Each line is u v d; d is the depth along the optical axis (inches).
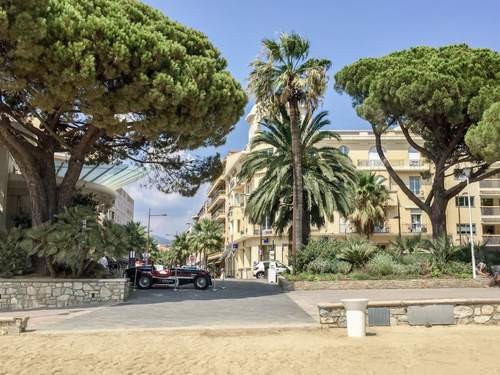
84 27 601.0
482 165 1158.3
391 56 1113.4
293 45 1015.6
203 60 727.7
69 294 681.0
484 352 330.6
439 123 1048.2
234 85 792.9
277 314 529.0
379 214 1863.9
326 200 1160.2
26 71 601.3
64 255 681.6
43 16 581.9
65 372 281.0
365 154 2235.5
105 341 370.9
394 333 407.2
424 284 903.1
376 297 710.5
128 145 916.6
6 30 550.6
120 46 609.3
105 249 700.0
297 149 1031.0
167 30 738.8
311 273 964.0
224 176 3088.1
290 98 1023.6
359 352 330.0
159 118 680.4
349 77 1139.3
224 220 3250.5
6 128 726.5
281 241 2169.0
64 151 848.3
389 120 1101.7
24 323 413.1
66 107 681.0
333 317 429.1
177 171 973.8
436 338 381.1
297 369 286.7
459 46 1076.5
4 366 292.7
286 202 1252.5
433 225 1082.7
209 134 800.3
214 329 417.7
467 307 454.0
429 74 944.3
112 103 641.6
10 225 1031.6
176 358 313.7
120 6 699.4
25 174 749.9
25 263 724.0
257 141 1227.9
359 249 979.9
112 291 696.4
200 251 3184.1
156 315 526.3
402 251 1082.7
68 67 589.3
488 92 923.4
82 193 1136.8
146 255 1539.1
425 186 2226.9
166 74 651.5
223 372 280.8
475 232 2233.0
